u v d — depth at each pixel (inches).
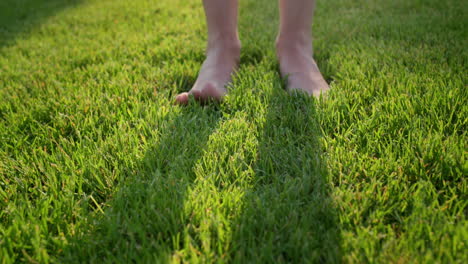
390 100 24.5
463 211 16.0
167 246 14.9
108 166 20.6
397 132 21.5
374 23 43.5
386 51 33.4
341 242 14.6
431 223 14.9
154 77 31.8
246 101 25.6
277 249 14.6
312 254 13.9
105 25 56.1
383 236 14.8
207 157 20.2
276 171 19.4
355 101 24.9
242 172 19.1
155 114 25.0
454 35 36.6
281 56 29.8
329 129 22.5
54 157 21.1
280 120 23.8
